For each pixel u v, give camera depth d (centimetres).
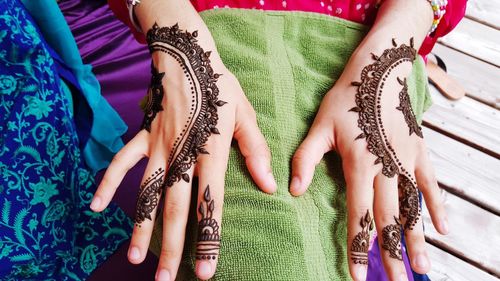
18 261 78
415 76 81
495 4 150
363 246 59
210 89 63
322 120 64
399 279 59
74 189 89
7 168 75
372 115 63
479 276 109
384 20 72
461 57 141
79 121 103
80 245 94
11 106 77
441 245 113
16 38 76
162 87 65
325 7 74
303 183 59
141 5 72
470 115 131
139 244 59
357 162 62
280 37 70
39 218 80
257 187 59
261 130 63
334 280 58
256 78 65
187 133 61
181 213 59
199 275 54
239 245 55
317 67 70
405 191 63
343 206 62
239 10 71
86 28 127
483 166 123
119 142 108
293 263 55
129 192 102
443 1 76
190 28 67
